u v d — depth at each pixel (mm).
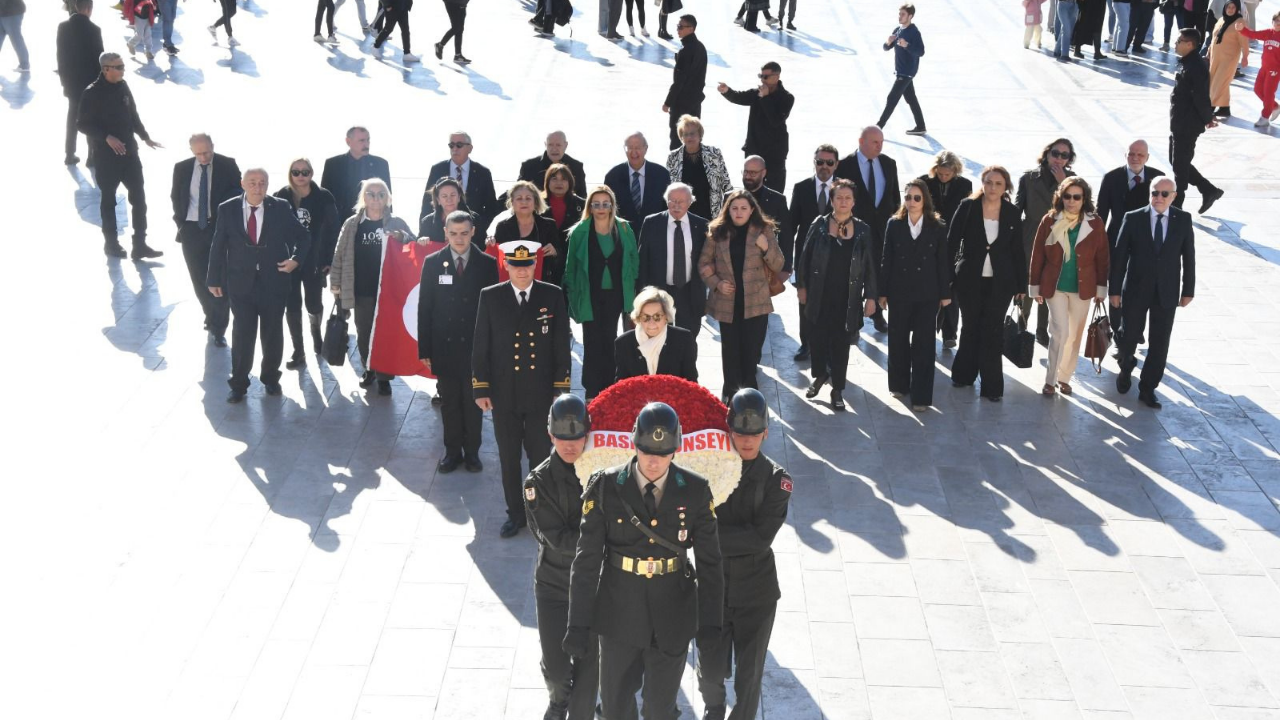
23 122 18891
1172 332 12914
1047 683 7676
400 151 17922
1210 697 7582
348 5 26516
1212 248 15148
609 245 10656
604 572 6254
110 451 10297
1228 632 8195
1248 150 19062
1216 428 10977
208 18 25250
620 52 23875
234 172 12109
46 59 22203
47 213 15586
